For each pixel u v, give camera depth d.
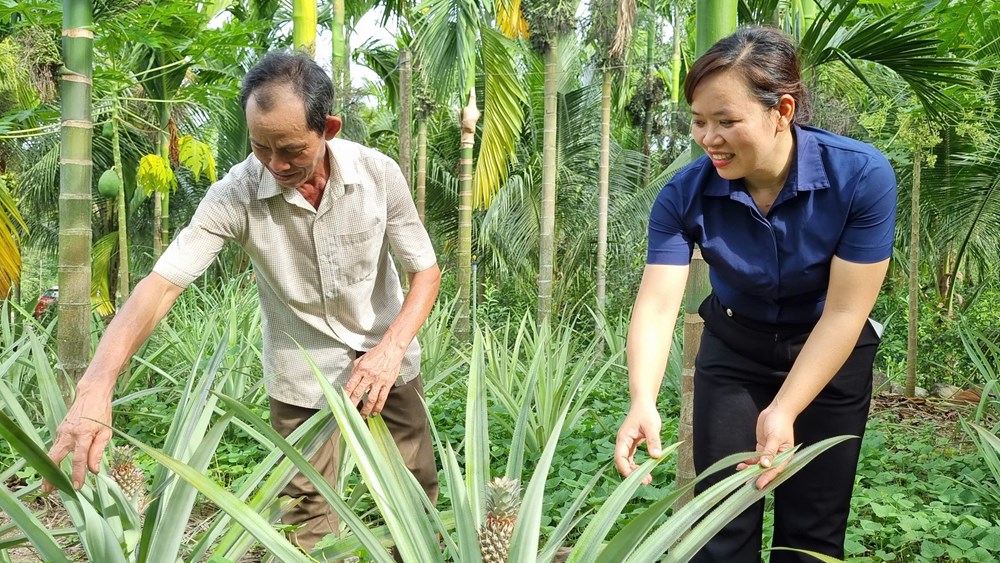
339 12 8.79
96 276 13.42
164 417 4.58
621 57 9.41
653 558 1.57
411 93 9.73
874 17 4.16
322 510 2.74
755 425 2.26
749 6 3.87
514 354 5.02
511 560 1.60
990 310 7.53
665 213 2.20
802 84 1.97
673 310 2.18
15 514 1.74
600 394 5.75
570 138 12.34
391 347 2.45
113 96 7.08
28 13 4.12
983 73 6.04
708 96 1.87
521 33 9.51
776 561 2.32
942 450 4.84
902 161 7.01
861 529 3.39
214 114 11.91
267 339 2.71
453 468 1.76
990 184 7.55
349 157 2.46
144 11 4.50
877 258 1.95
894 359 8.71
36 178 12.97
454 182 13.38
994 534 3.19
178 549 1.84
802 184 1.98
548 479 3.97
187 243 2.36
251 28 5.11
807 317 2.17
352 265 2.53
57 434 1.92
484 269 13.03
